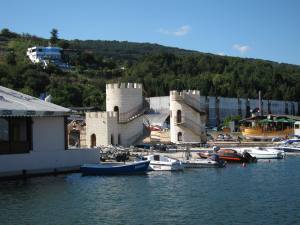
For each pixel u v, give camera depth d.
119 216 33.09
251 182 49.03
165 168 57.56
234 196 40.69
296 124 120.19
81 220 31.97
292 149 89.19
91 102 180.62
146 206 36.34
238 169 61.12
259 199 39.31
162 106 148.12
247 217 32.72
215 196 40.62
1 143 50.50
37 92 188.12
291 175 55.00
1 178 50.03
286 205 36.75
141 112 83.31
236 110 173.50
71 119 117.81
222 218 32.44
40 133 54.78
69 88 186.38
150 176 53.12
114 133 80.25
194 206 36.38
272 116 126.25
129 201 38.34
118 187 45.22
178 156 68.44
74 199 39.16
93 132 81.56
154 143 84.62
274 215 33.31
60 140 57.06
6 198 39.56
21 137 53.81
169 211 34.62
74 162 57.06
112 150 67.19
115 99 82.50
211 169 60.75
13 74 191.00
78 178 51.38
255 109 173.62
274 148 83.38
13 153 51.50
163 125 130.00
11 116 51.12
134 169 54.81
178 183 48.06
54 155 55.06
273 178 52.31
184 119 89.06
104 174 53.91
